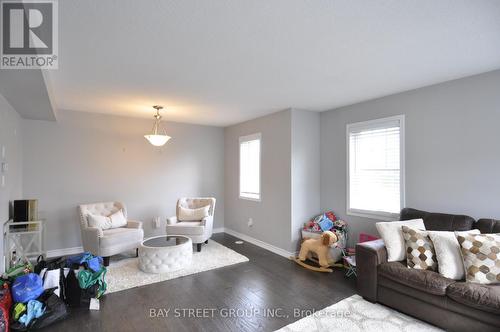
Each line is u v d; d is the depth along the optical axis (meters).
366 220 3.85
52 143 4.31
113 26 1.89
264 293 2.98
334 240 3.64
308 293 2.98
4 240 3.15
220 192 6.02
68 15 1.74
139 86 3.24
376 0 1.61
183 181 5.54
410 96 3.38
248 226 5.20
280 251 4.38
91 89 3.34
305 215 4.35
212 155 5.92
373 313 2.55
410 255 2.61
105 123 4.75
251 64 2.60
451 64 2.60
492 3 1.64
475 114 2.86
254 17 1.79
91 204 4.28
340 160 4.22
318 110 4.45
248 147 5.32
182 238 4.03
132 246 4.04
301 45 2.21
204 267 3.74
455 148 3.00
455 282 2.26
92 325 2.36
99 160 4.70
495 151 2.72
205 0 1.60
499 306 1.94
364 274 2.82
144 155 5.12
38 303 2.33
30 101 3.08
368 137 3.86
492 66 2.65
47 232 4.25
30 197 4.13
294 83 3.14
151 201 5.18
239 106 4.18
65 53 2.32
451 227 2.73
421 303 2.40
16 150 3.66
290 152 4.24
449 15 1.77
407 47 2.24
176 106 4.20
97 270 2.87
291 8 1.69
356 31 1.98
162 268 3.52
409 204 3.39
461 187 2.95
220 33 2.01
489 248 2.26
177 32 1.99
